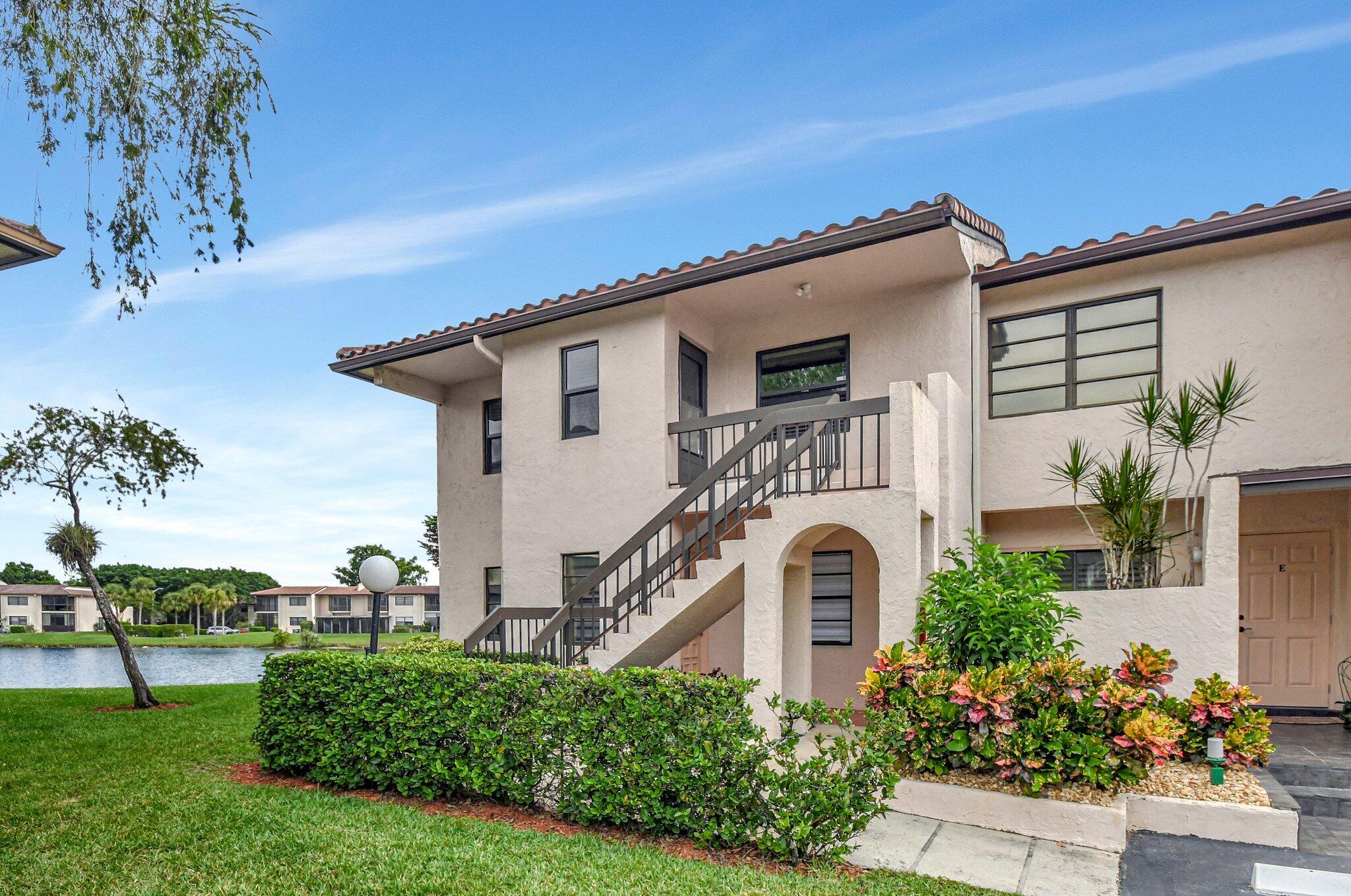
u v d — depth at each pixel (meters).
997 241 10.41
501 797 6.49
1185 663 7.56
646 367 10.75
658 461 10.45
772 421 8.48
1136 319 9.52
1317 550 9.58
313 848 5.38
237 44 6.45
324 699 7.31
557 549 11.32
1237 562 7.48
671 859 5.18
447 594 14.55
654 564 8.96
